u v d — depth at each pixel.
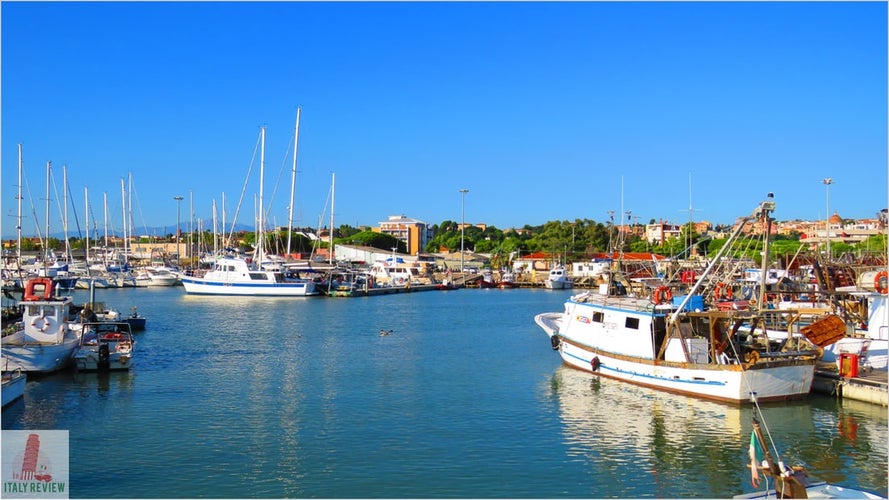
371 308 102.88
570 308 51.25
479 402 41.09
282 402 40.91
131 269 159.88
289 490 27.64
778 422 36.16
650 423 36.41
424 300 120.31
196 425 35.97
